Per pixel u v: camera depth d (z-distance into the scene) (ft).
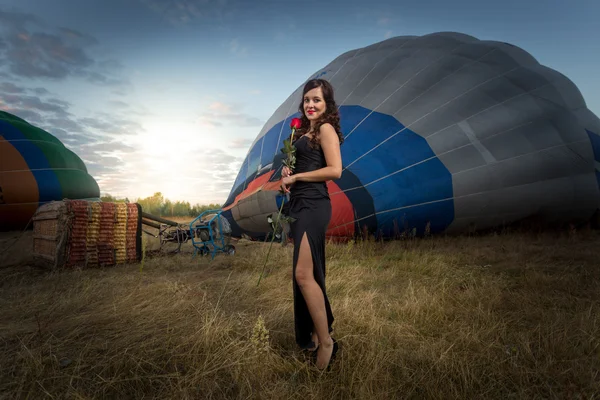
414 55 34.12
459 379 7.07
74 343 8.99
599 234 32.42
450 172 27.81
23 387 6.91
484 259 20.95
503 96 30.83
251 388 6.81
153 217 24.21
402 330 9.52
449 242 27.55
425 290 13.09
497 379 7.21
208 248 25.21
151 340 8.79
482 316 10.49
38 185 34.83
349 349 8.20
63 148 40.57
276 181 30.37
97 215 20.74
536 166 29.09
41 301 12.73
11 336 9.46
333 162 7.65
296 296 7.97
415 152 28.48
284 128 35.35
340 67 36.96
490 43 35.45
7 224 34.04
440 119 29.63
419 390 6.89
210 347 8.27
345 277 15.90
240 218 34.42
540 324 9.83
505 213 29.63
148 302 12.35
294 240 7.86
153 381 7.21
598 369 7.48
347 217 27.96
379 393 6.54
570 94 33.78
